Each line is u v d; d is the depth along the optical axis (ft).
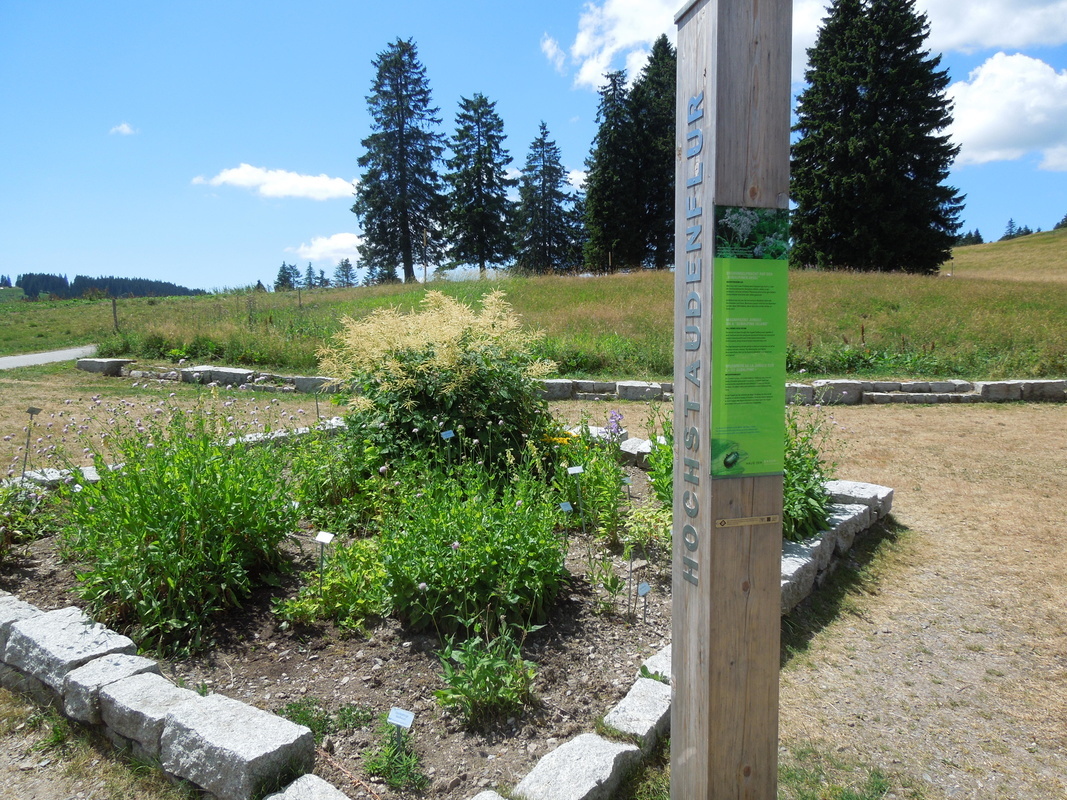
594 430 20.47
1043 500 18.71
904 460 22.77
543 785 7.55
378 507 14.40
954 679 11.03
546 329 47.50
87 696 9.02
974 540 16.22
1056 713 10.18
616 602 12.12
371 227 139.74
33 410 15.43
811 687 10.80
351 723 9.03
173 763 8.07
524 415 17.44
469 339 17.35
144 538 11.00
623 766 8.15
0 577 12.73
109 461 19.35
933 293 61.62
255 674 10.11
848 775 8.88
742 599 6.25
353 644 10.86
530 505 12.85
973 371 37.14
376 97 135.85
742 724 6.40
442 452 15.75
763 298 5.93
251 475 12.72
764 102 5.78
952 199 104.37
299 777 7.71
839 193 103.24
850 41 105.91
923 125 101.76
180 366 41.86
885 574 14.65
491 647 10.13
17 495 14.34
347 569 11.81
